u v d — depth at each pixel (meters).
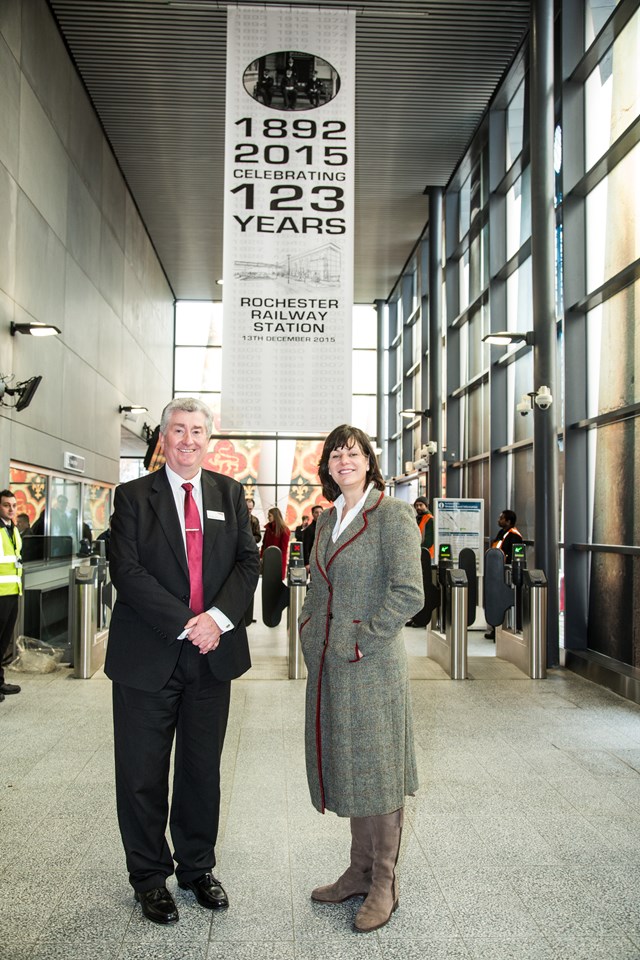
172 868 2.66
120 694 2.60
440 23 10.04
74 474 10.98
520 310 10.91
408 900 2.69
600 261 7.68
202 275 21.17
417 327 18.70
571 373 7.90
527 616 6.97
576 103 8.12
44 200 9.30
